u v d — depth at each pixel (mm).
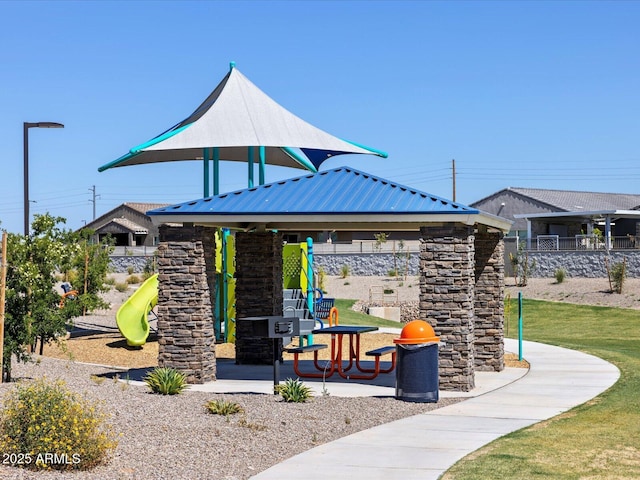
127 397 14086
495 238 19438
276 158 29406
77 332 25688
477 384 17172
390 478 9625
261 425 12242
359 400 14898
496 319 19359
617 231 63156
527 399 15258
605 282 48125
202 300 17078
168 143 23375
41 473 9141
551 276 51344
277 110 25281
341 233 72062
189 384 16938
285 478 9625
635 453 10828
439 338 15312
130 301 23219
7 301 14914
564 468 9992
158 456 10188
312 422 12789
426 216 15797
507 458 10523
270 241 20609
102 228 81375
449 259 16109
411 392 14844
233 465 10117
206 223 17234
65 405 9844
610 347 29281
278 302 21109
